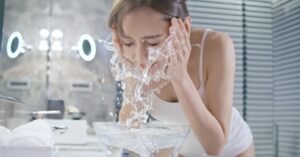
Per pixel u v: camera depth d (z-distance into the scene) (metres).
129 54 0.63
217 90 0.71
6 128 0.62
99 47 1.75
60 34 1.79
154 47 0.59
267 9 2.83
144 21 0.57
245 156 1.02
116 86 1.37
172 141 0.54
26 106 0.91
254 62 2.73
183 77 0.62
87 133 1.10
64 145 0.92
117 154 0.54
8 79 1.31
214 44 0.77
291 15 2.67
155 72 0.64
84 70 1.75
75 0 1.84
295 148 2.53
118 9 0.60
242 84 2.67
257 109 2.68
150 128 0.54
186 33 0.62
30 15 1.64
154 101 0.82
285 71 2.69
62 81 1.73
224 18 2.71
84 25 1.83
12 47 1.36
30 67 1.58
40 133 0.56
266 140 2.67
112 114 1.55
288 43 2.67
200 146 0.80
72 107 1.63
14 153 0.51
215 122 0.65
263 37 2.78
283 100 2.69
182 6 0.61
